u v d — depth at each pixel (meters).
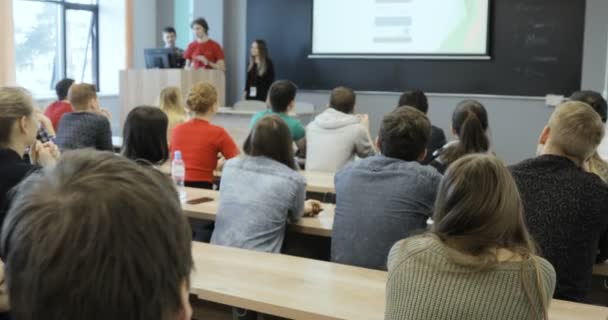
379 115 7.65
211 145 3.61
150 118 3.05
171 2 9.31
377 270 2.18
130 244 0.56
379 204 2.33
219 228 2.66
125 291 0.56
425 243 1.46
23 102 2.16
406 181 2.31
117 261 0.56
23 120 2.16
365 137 3.96
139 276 0.57
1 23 7.23
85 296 0.55
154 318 0.58
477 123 2.90
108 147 4.18
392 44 7.48
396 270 1.47
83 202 0.57
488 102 7.10
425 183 2.31
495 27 6.98
